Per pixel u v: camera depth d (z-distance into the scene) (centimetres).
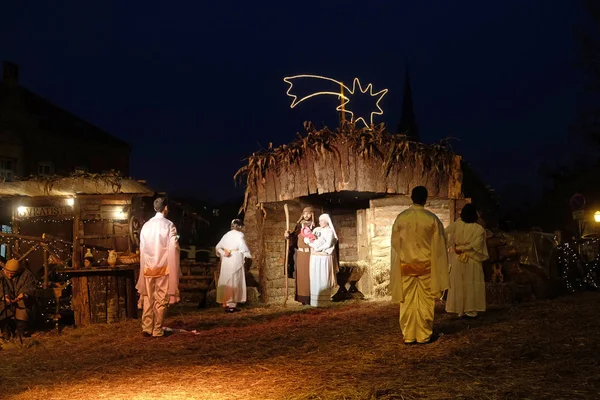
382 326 871
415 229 726
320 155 1264
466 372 571
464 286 896
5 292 967
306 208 1290
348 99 1282
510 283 1068
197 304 1356
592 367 562
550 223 3048
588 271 1290
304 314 1083
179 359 739
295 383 579
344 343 761
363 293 1363
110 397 573
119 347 852
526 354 627
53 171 2997
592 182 2934
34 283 1000
